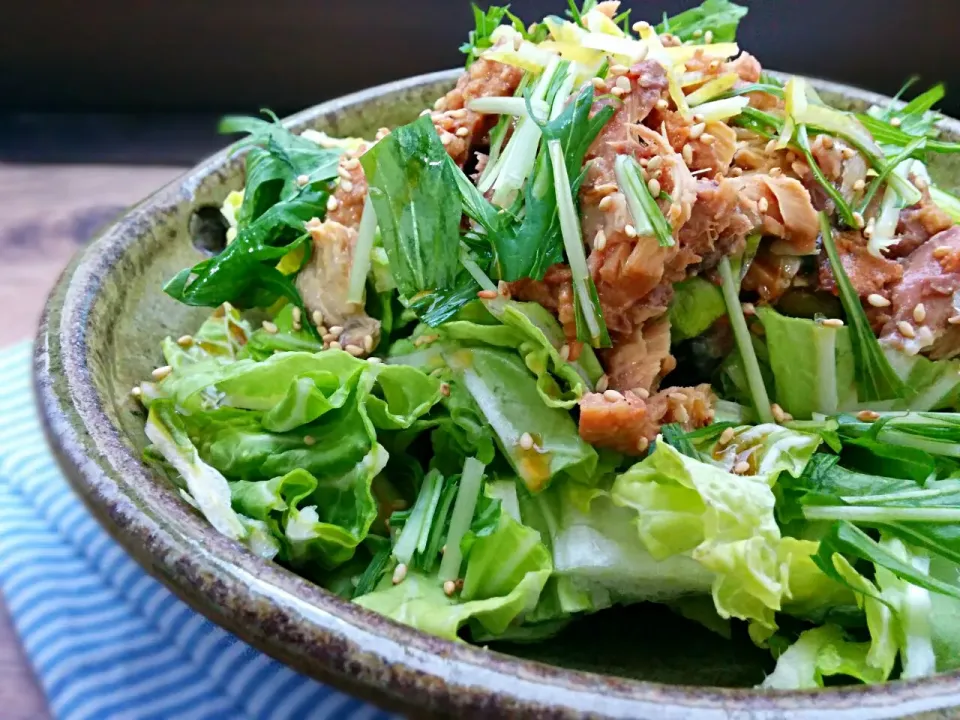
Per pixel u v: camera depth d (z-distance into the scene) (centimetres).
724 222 18
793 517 17
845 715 13
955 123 24
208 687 18
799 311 20
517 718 13
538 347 18
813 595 17
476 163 20
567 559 17
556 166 18
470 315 19
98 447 16
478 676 13
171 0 36
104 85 39
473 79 21
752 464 17
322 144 24
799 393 19
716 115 19
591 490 18
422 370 19
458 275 19
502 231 18
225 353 20
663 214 18
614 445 18
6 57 38
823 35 34
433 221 18
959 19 33
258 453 18
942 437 18
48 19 36
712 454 18
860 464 18
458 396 18
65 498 22
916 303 19
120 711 18
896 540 17
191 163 36
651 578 17
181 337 21
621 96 19
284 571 14
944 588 15
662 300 18
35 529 21
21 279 29
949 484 17
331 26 36
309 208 21
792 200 19
